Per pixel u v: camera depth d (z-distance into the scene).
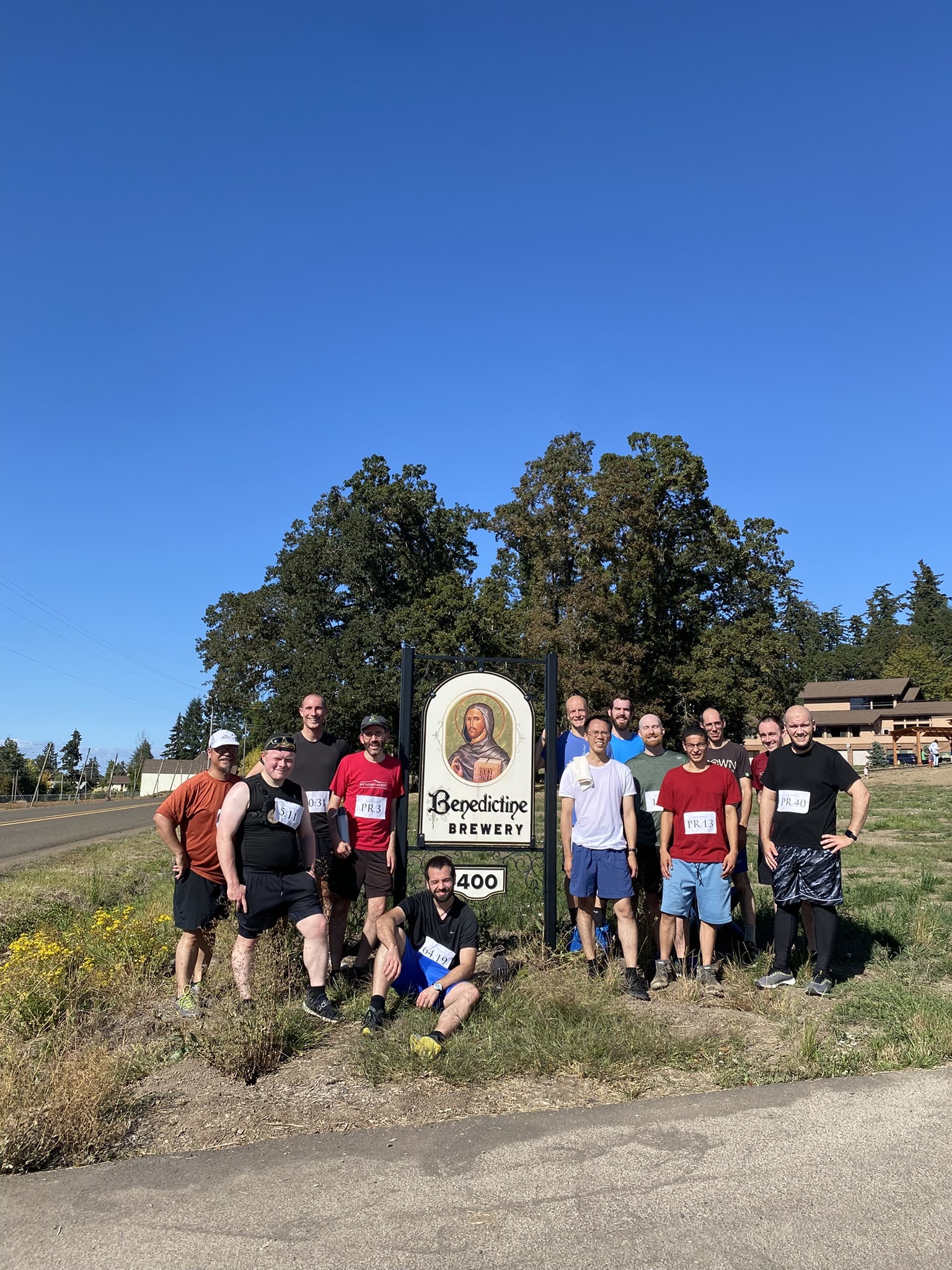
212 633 56.41
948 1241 3.16
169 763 121.06
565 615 44.91
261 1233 3.32
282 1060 5.24
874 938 7.73
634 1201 3.47
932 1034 5.21
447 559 56.56
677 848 6.76
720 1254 3.11
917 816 20.02
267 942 6.29
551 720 7.69
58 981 6.47
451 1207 3.46
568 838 6.92
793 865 6.45
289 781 6.12
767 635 45.50
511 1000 5.87
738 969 6.85
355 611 53.00
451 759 7.63
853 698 82.38
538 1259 3.11
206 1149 4.06
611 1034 5.24
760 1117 4.20
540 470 45.94
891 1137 3.96
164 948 7.58
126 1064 5.04
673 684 45.22
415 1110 4.46
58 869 14.99
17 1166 3.93
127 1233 3.34
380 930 5.85
